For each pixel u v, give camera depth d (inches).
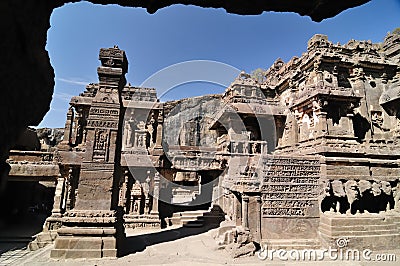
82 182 526.6
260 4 184.1
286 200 612.1
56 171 820.6
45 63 148.7
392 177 736.3
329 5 178.4
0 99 111.9
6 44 105.9
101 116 565.6
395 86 947.3
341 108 850.8
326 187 627.8
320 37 978.1
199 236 670.5
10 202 858.1
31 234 753.0
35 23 128.6
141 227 784.9
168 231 742.5
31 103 141.9
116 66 600.4
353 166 696.4
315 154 725.3
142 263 462.0
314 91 825.5
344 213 640.4
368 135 911.7
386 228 617.3
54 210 727.7
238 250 519.5
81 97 952.3
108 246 492.7
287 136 1011.3
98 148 548.1
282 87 1176.8
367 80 978.7
